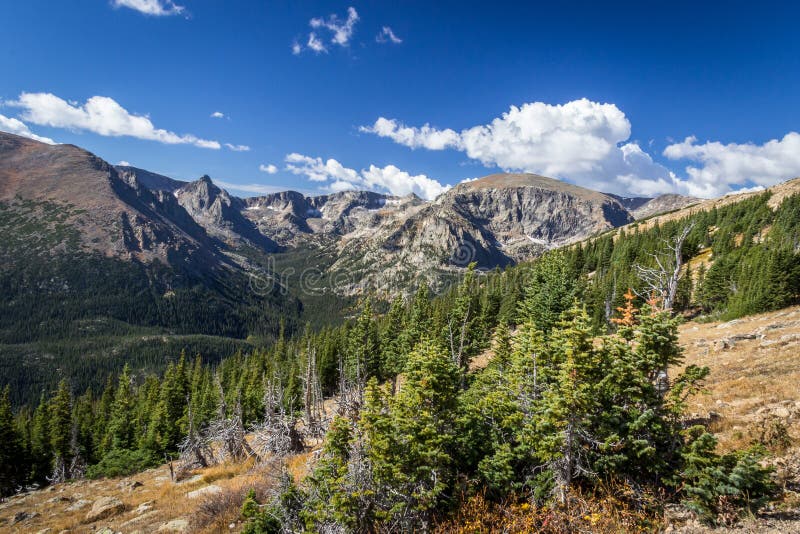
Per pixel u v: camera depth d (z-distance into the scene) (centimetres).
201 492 2917
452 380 1539
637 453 1223
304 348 8256
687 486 1111
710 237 12138
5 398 5950
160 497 3075
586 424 1298
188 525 2216
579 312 1395
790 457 1244
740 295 6012
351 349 6562
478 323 5084
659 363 1302
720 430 1577
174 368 7156
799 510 1005
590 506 1182
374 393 1455
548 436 1273
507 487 1355
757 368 2303
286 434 3097
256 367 8356
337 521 1348
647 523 1103
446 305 7906
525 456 1405
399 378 6091
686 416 1758
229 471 3372
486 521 1258
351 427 1567
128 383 8675
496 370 2720
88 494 3822
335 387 7194
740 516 1040
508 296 7706
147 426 6706
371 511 1339
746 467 1043
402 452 1352
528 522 1180
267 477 2378
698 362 2928
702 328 5281
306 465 2292
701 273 7756
